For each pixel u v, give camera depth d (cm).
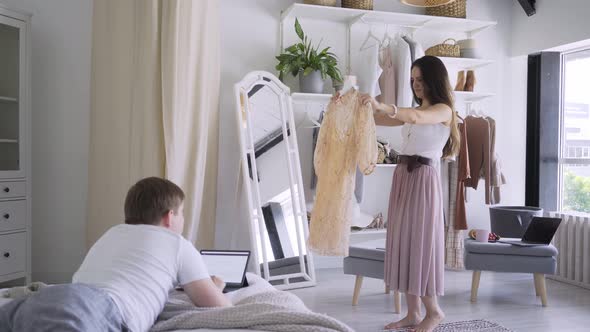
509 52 508
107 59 356
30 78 357
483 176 454
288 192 412
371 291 387
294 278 402
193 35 354
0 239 340
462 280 429
